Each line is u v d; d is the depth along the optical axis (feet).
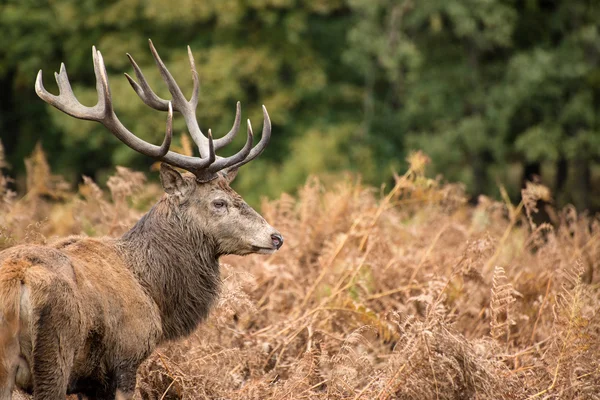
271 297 45.03
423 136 131.54
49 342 27.27
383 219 53.62
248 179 128.88
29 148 156.15
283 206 54.39
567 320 35.45
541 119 132.05
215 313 39.19
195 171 34.81
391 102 146.51
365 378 35.55
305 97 143.43
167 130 33.60
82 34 146.92
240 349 40.09
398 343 33.88
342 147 136.56
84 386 31.19
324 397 34.06
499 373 34.86
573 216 57.88
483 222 55.26
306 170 122.31
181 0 132.67
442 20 137.80
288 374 38.27
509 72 127.85
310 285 46.88
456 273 41.27
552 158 124.77
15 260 27.68
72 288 28.22
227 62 131.13
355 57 134.51
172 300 34.22
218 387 35.06
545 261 49.37
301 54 138.62
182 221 34.86
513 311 42.39
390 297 45.83
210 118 131.44
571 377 34.42
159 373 34.78
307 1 138.82
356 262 45.70
